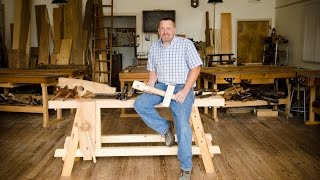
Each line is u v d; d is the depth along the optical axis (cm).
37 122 599
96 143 380
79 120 366
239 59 1002
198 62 328
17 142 473
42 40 914
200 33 984
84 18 934
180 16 977
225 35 973
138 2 971
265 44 977
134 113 659
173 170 367
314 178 343
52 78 577
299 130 533
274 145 454
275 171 362
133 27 1102
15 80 564
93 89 407
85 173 360
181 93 321
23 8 880
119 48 1120
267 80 614
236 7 977
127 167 377
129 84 648
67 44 901
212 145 418
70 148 358
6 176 351
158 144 453
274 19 988
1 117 642
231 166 378
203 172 361
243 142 470
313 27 750
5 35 945
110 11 972
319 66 733
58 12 921
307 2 779
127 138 411
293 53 866
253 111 675
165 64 337
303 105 647
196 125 363
